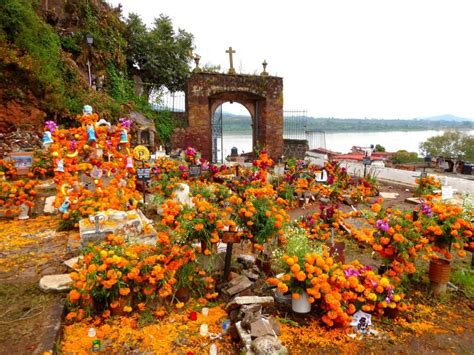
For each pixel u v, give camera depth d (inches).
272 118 831.7
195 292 166.1
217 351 127.1
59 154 249.1
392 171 557.3
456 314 162.7
